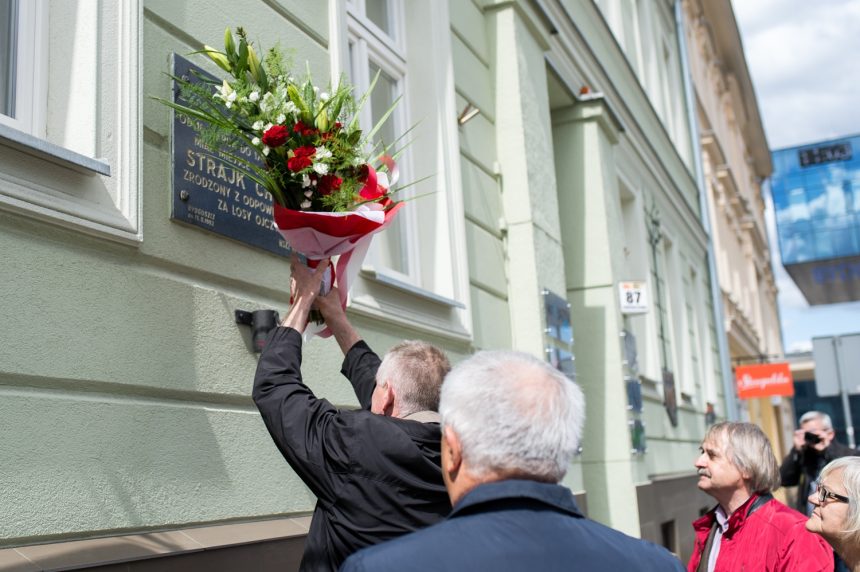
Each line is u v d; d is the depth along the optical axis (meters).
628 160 11.39
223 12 3.92
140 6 3.38
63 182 2.95
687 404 13.17
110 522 2.93
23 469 2.66
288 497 3.86
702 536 3.95
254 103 3.02
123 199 3.18
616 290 8.85
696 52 21.34
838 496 3.10
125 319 3.13
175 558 3.03
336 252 3.02
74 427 2.86
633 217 11.60
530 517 1.70
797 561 3.36
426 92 6.03
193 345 3.44
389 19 6.03
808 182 32.50
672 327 12.96
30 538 2.66
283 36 4.34
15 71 3.09
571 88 8.91
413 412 2.68
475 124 6.69
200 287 3.52
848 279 33.16
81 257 2.98
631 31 14.00
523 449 1.74
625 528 8.27
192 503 3.30
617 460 8.41
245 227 3.79
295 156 2.87
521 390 1.77
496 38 7.21
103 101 3.16
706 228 17.44
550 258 7.25
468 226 6.27
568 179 9.06
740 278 25.97
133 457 3.07
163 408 3.23
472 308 6.11
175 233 3.44
